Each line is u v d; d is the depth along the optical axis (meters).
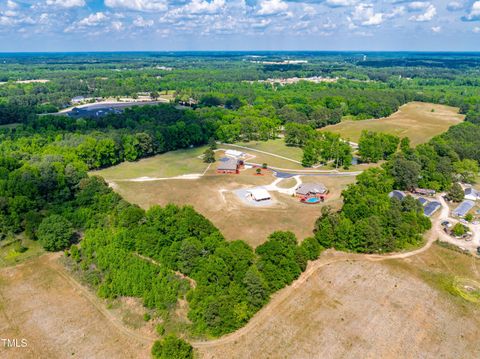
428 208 131.88
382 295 87.75
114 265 92.94
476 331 77.88
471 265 100.19
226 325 75.81
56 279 93.12
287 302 84.94
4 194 119.75
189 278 91.81
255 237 111.19
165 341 70.00
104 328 77.88
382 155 190.00
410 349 72.88
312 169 175.62
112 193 124.88
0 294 87.88
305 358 70.62
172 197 138.88
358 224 104.88
